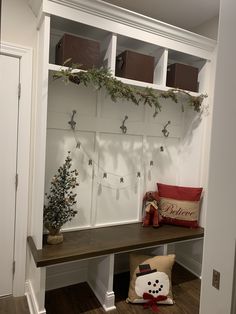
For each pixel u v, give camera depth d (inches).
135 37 82.7
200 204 102.1
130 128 97.6
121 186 97.7
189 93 96.8
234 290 35.9
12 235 82.4
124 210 99.3
